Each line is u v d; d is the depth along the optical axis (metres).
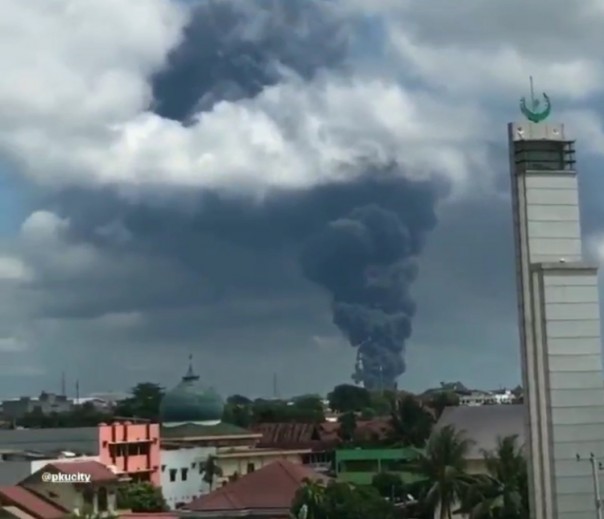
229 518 96.56
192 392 171.00
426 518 101.75
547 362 53.88
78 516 95.69
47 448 130.50
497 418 120.75
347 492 91.62
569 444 53.62
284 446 178.12
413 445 172.75
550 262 54.53
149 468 130.25
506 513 81.25
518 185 55.47
